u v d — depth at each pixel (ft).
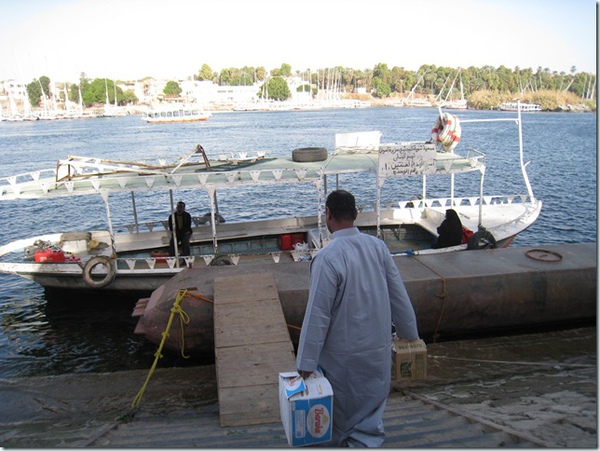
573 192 97.81
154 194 104.32
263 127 307.99
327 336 11.25
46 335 38.83
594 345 27.84
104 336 38.32
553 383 21.06
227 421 18.01
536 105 478.18
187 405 23.52
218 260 39.29
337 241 11.25
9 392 26.12
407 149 37.73
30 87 617.21
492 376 23.82
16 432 21.12
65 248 45.42
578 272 30.76
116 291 40.70
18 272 40.32
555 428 13.98
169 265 39.75
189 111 460.96
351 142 49.85
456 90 617.62
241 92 654.12
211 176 41.06
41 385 26.86
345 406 11.48
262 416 18.29
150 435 17.16
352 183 110.22
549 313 30.78
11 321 41.60
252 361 21.98
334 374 11.35
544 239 67.00
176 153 180.96
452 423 15.37
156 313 29.58
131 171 42.98
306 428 11.16
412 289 29.63
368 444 11.34
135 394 25.29
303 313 29.07
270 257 39.86
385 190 103.24
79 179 41.27
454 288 29.84
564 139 209.05
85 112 556.92
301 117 430.61
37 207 95.14
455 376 24.17
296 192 101.65
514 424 14.67
